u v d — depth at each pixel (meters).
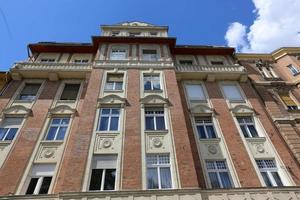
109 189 10.14
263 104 16.62
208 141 13.33
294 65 20.19
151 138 12.20
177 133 12.45
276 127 14.88
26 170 11.37
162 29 21.95
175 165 10.99
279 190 10.70
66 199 9.29
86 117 13.06
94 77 15.94
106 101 14.16
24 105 15.03
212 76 17.67
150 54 18.95
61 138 13.30
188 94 16.75
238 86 17.61
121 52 18.88
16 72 16.80
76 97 16.16
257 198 10.35
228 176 11.91
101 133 12.30
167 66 17.28
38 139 12.90
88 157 11.12
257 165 12.30
